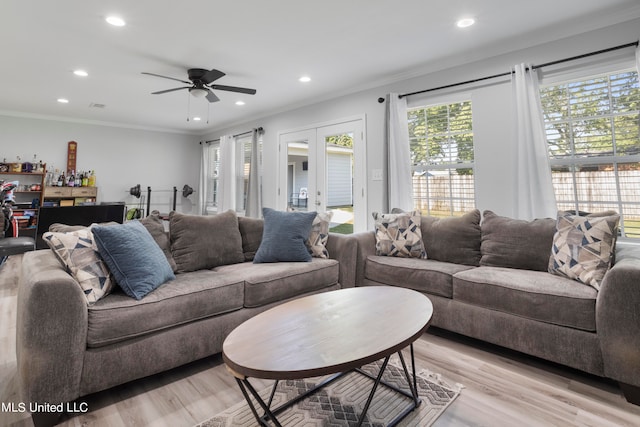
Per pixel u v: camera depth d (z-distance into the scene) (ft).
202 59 11.06
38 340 4.58
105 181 20.99
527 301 6.40
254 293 7.34
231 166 20.25
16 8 8.05
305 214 9.80
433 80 11.80
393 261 9.21
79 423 4.82
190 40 9.76
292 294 8.20
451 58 11.04
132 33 9.34
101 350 5.21
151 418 4.95
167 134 23.32
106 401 5.38
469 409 5.10
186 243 8.43
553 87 9.64
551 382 5.89
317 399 5.39
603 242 6.54
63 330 4.77
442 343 7.59
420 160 12.41
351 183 14.21
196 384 5.93
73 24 8.82
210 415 5.02
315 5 8.02
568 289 6.10
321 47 10.25
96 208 13.12
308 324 4.91
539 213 9.27
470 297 7.28
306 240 9.70
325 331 4.64
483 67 10.71
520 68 9.60
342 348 4.09
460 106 11.41
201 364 6.71
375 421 4.81
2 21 8.66
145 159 22.45
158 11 8.23
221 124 21.27
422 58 11.07
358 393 5.56
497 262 8.36
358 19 8.66
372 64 11.53
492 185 10.48
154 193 22.84
